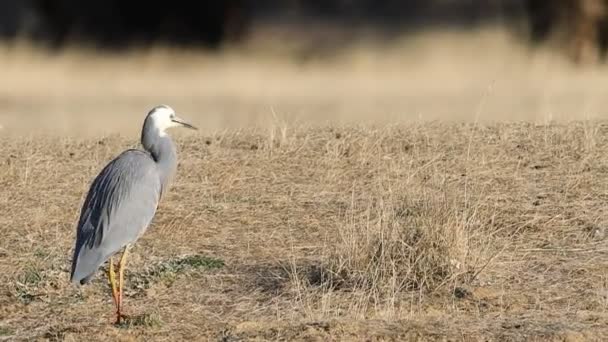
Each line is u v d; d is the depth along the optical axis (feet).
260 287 51.93
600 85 119.24
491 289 50.80
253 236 57.31
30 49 157.28
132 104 120.26
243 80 142.82
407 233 52.90
